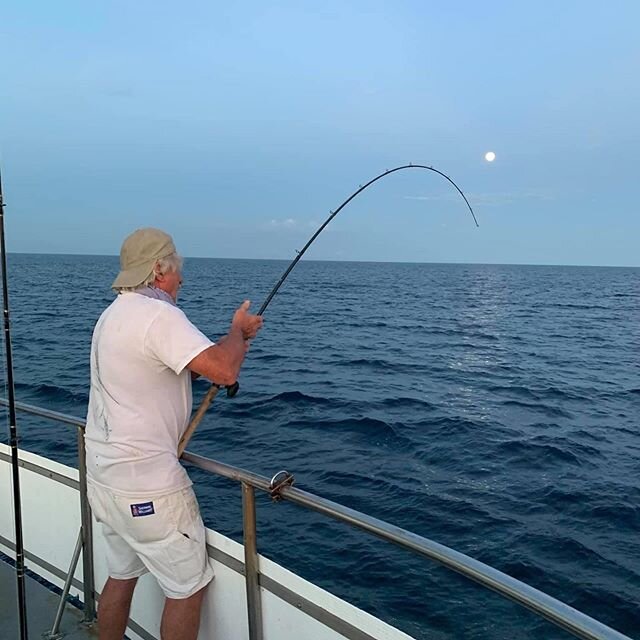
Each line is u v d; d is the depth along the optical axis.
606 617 4.46
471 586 4.71
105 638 2.08
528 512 6.18
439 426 9.73
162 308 1.78
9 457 3.00
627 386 14.24
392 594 4.63
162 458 1.81
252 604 1.85
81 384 12.48
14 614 2.67
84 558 2.56
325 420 9.96
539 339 24.14
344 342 21.59
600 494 6.69
